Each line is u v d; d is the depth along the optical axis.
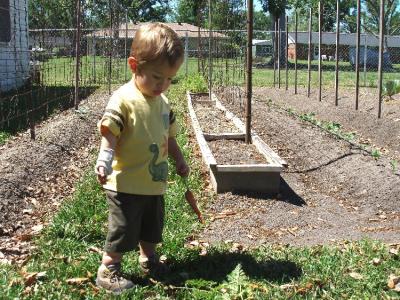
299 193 3.04
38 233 2.17
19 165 3.11
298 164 3.80
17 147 3.62
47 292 1.61
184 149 3.79
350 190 3.11
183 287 1.66
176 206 2.55
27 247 2.04
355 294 1.65
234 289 1.62
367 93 8.05
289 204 2.81
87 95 7.30
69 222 2.25
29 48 7.20
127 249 1.64
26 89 7.08
